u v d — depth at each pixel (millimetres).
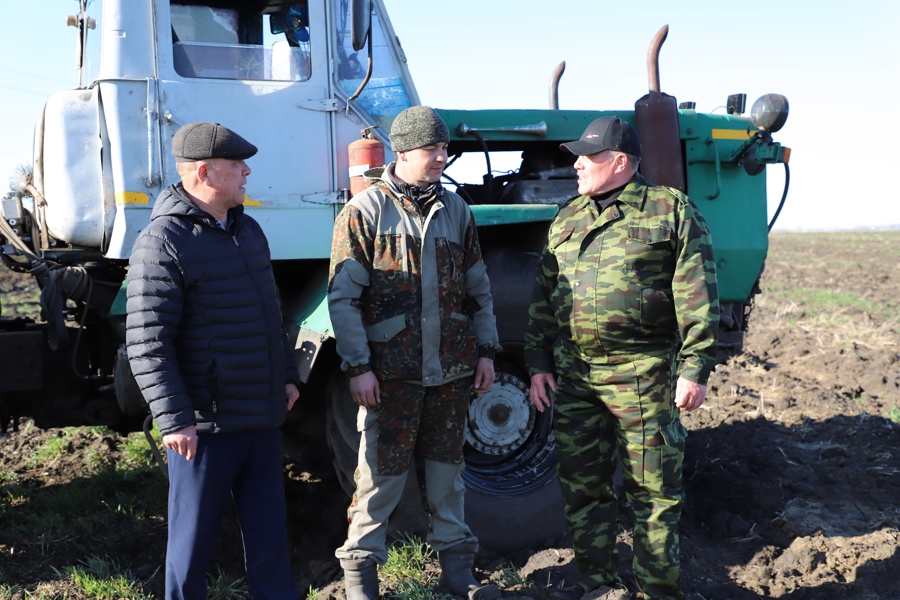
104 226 3289
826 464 4902
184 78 3234
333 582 3248
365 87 3498
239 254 2594
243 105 3309
